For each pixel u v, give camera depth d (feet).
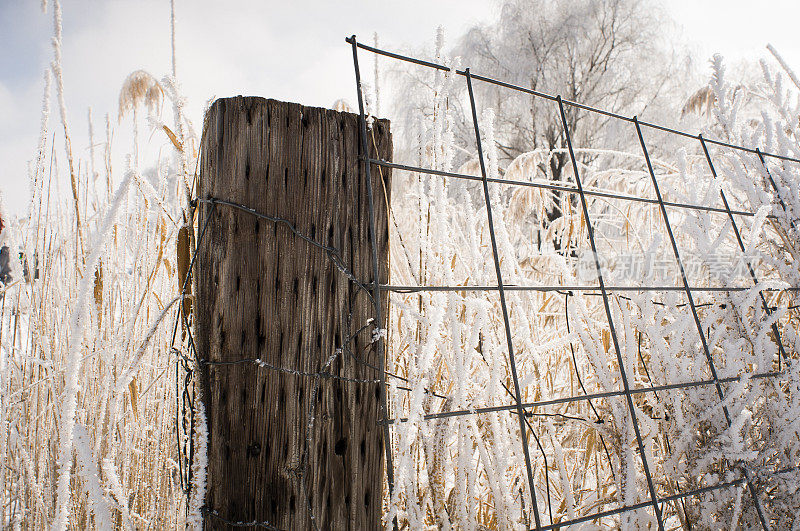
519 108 43.47
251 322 3.00
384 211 3.42
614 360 5.64
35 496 4.39
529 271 7.66
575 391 6.11
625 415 4.49
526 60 42.78
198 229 3.08
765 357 5.30
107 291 4.35
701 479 4.75
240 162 3.02
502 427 4.31
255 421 2.98
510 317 6.04
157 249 4.66
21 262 5.13
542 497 5.04
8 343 4.90
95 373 4.56
